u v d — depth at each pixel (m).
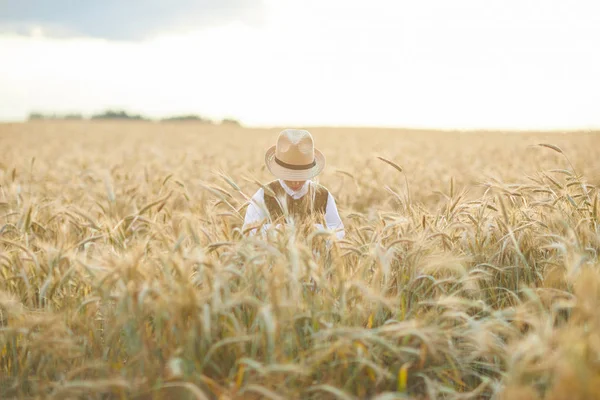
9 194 6.56
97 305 3.27
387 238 3.92
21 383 2.90
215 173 3.94
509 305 3.62
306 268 2.98
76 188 8.62
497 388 2.65
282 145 4.57
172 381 2.70
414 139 29.56
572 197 4.50
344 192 8.23
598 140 17.92
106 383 2.46
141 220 4.25
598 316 2.38
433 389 2.66
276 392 2.64
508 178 9.56
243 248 3.13
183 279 2.76
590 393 2.09
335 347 2.57
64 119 80.06
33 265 3.57
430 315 3.06
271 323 2.48
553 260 3.63
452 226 3.99
